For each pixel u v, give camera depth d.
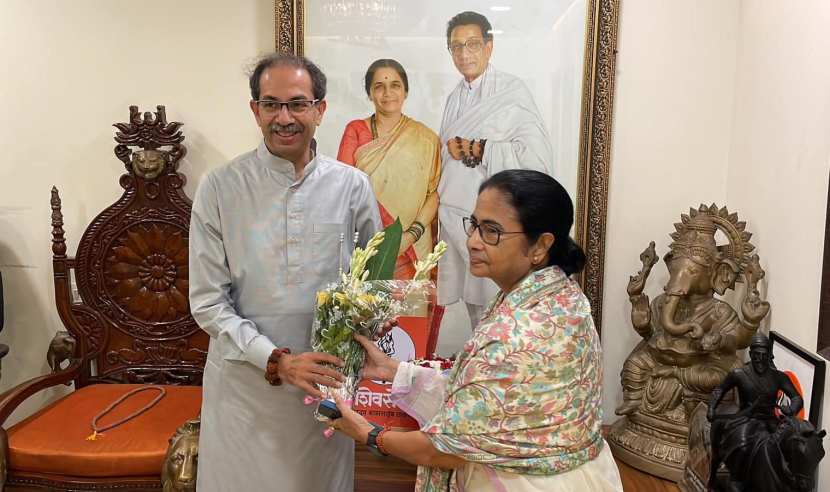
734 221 2.10
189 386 2.35
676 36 2.31
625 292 2.43
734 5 2.29
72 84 2.43
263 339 1.57
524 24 2.29
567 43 2.28
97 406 2.15
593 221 2.34
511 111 2.33
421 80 2.34
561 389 1.15
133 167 2.29
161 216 2.31
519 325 1.15
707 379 2.05
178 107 2.43
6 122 2.46
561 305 1.17
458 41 2.31
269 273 1.64
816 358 1.71
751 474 1.56
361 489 2.15
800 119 1.86
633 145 2.37
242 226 1.64
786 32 1.96
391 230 1.58
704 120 2.35
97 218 2.32
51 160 2.47
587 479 1.20
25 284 2.54
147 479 1.90
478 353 1.15
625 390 2.22
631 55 2.33
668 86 2.34
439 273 2.41
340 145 2.39
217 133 2.44
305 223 1.65
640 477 2.10
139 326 2.36
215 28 2.39
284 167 1.63
